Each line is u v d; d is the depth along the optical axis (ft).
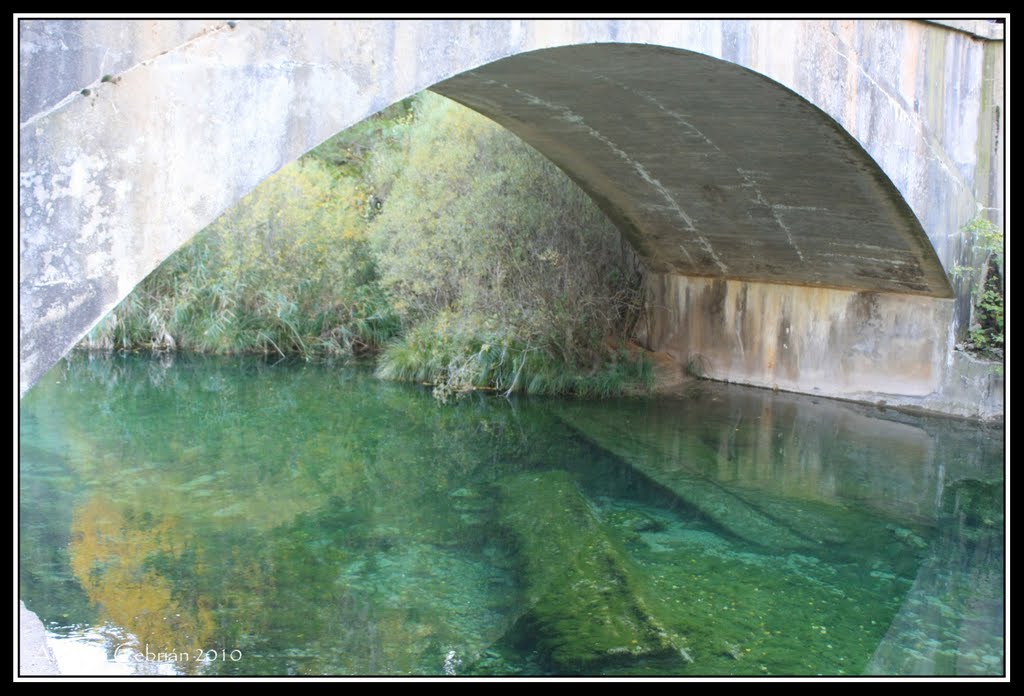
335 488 32.07
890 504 30.48
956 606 23.47
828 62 29.50
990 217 39.37
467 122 47.32
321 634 21.08
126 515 28.91
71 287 13.70
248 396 45.68
